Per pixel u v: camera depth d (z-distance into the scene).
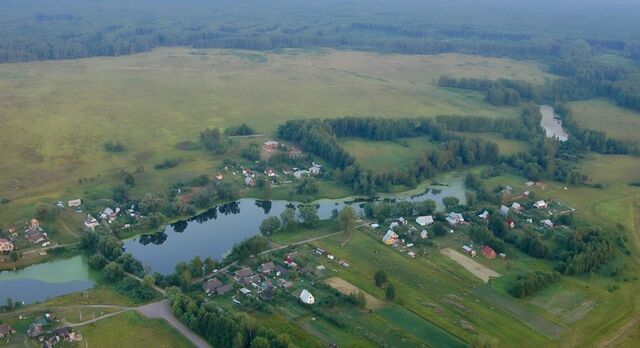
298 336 186.50
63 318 194.00
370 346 183.75
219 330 182.00
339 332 190.50
